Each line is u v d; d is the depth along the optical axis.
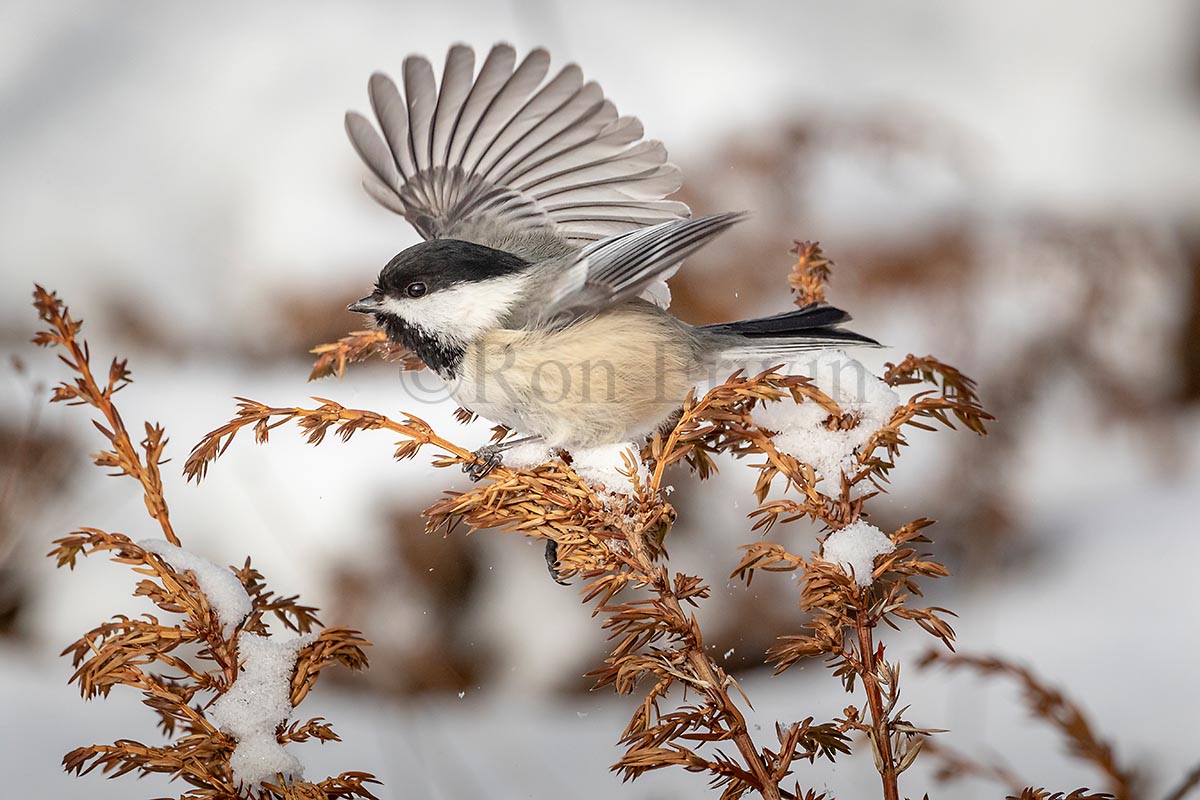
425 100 6.30
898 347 10.37
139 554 4.12
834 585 4.16
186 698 4.16
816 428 4.71
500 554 9.12
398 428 4.55
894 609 4.19
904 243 10.51
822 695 8.44
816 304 5.91
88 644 4.12
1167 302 10.77
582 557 4.40
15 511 9.05
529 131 6.31
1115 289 10.64
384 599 8.89
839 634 4.20
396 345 6.00
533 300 5.69
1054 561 9.69
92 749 4.04
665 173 6.25
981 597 9.24
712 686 4.08
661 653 4.17
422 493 9.09
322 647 4.23
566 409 5.69
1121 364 10.63
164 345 10.66
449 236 6.45
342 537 9.01
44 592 8.91
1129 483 10.59
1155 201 11.50
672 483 9.23
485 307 5.72
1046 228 10.73
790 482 4.59
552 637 8.94
